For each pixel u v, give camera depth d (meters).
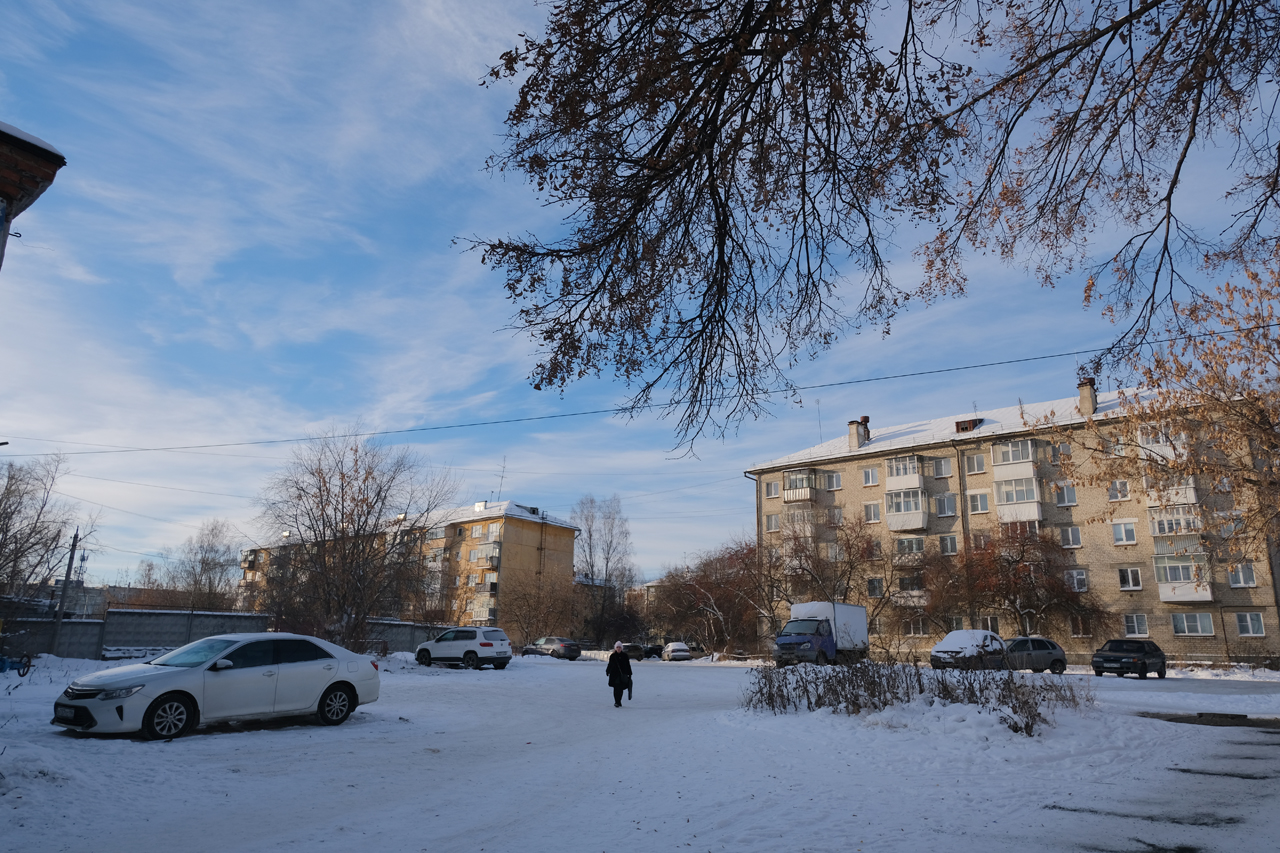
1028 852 5.29
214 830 5.96
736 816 6.44
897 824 6.11
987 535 46.22
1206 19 6.35
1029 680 13.12
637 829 6.04
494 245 6.88
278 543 33.69
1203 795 7.18
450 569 60.81
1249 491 17.73
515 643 66.38
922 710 11.20
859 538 49.06
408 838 5.77
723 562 60.06
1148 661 30.47
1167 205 7.39
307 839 5.72
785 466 58.50
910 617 47.03
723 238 7.08
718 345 7.64
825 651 29.39
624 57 5.95
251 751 9.49
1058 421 46.88
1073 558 45.47
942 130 6.35
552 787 7.73
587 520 69.75
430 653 31.12
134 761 8.37
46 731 10.39
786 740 10.48
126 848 5.45
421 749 10.16
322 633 30.52
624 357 7.50
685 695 20.30
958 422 52.78
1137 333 8.02
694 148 6.45
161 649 29.84
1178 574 41.72
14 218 6.50
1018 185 7.55
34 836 5.63
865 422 57.19
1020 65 6.95
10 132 6.18
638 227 7.07
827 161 6.56
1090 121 7.17
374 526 31.47
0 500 31.48
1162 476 18.41
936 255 7.88
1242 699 17.97
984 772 8.27
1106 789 7.45
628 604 71.25
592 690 21.78
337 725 12.00
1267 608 39.22
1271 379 17.09
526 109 6.06
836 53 5.72
